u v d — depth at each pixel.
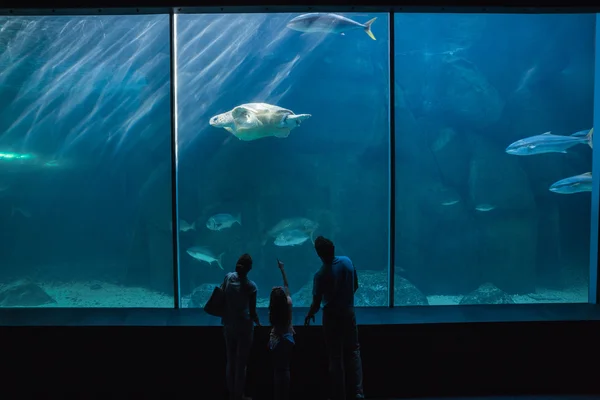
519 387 4.57
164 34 12.47
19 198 13.64
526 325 4.57
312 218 14.85
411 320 4.68
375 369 4.54
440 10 5.02
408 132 12.34
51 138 13.50
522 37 12.23
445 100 12.36
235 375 3.95
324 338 4.42
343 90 14.66
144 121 13.48
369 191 15.00
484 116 12.20
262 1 4.74
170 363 4.50
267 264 14.88
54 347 4.50
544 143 7.27
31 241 14.26
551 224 11.31
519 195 11.27
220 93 14.16
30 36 11.28
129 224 14.68
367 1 4.80
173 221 5.60
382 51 14.23
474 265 12.41
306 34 13.79
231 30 13.19
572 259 11.49
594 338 4.59
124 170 14.17
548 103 12.23
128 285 12.27
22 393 4.52
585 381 4.59
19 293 9.08
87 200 14.59
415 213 12.37
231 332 3.95
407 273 12.82
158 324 4.56
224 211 14.66
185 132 13.91
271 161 14.59
